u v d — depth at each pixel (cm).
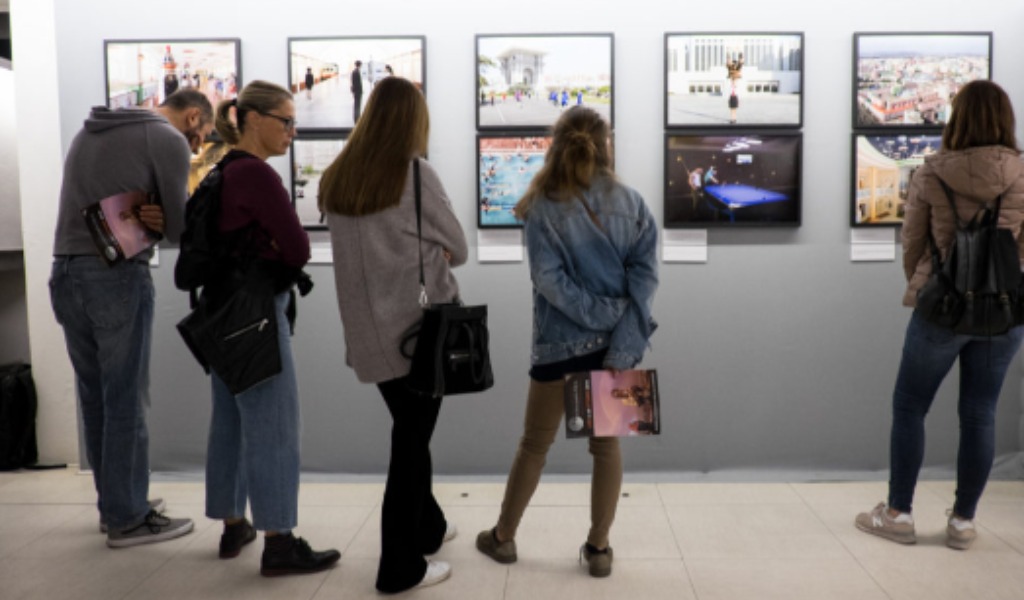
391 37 362
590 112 266
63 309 304
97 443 316
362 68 363
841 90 362
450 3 365
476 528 318
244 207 261
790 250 368
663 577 271
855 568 275
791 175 362
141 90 367
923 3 359
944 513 325
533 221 262
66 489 369
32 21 379
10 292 443
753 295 369
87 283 296
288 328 281
